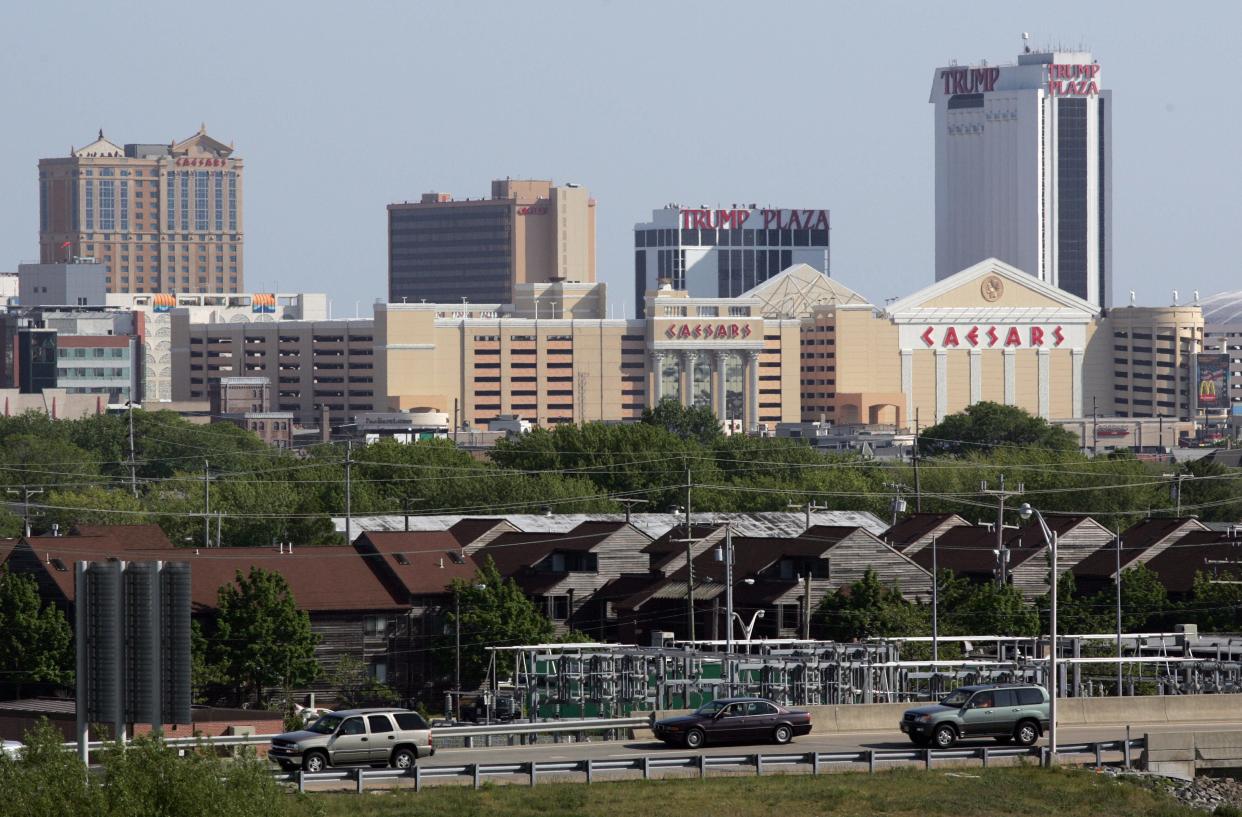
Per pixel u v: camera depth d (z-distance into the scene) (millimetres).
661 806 182625
